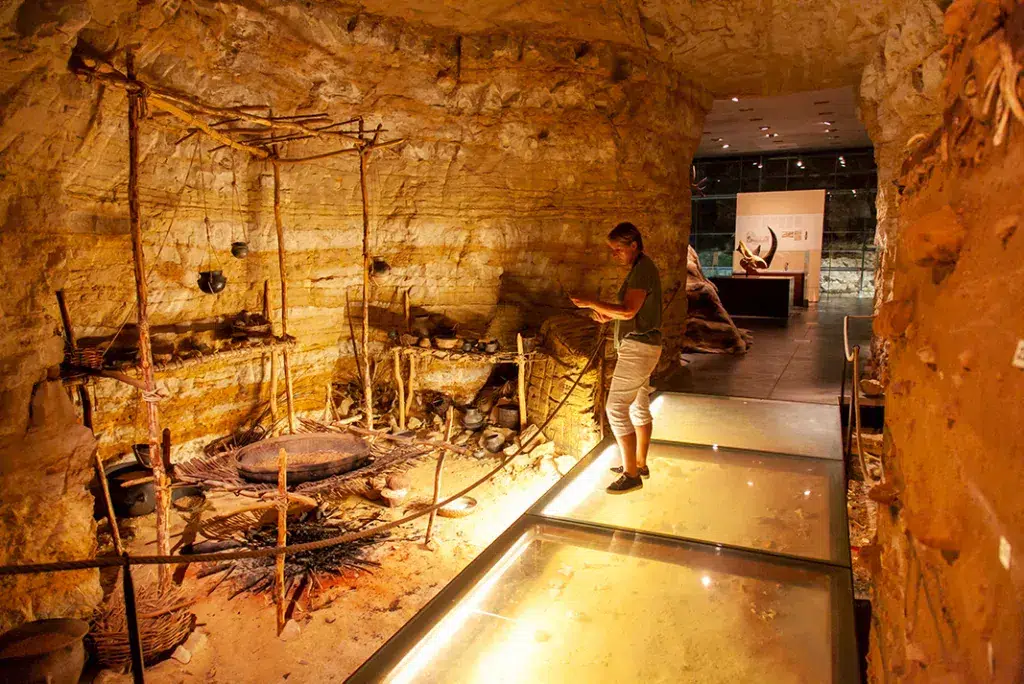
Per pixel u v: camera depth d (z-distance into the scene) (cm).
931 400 157
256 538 519
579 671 269
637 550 365
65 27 363
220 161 616
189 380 618
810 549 364
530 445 707
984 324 111
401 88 712
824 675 259
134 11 460
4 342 385
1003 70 107
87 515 426
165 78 529
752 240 1769
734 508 427
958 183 149
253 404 691
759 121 1471
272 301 698
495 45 720
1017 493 87
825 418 636
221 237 639
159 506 454
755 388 772
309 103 660
